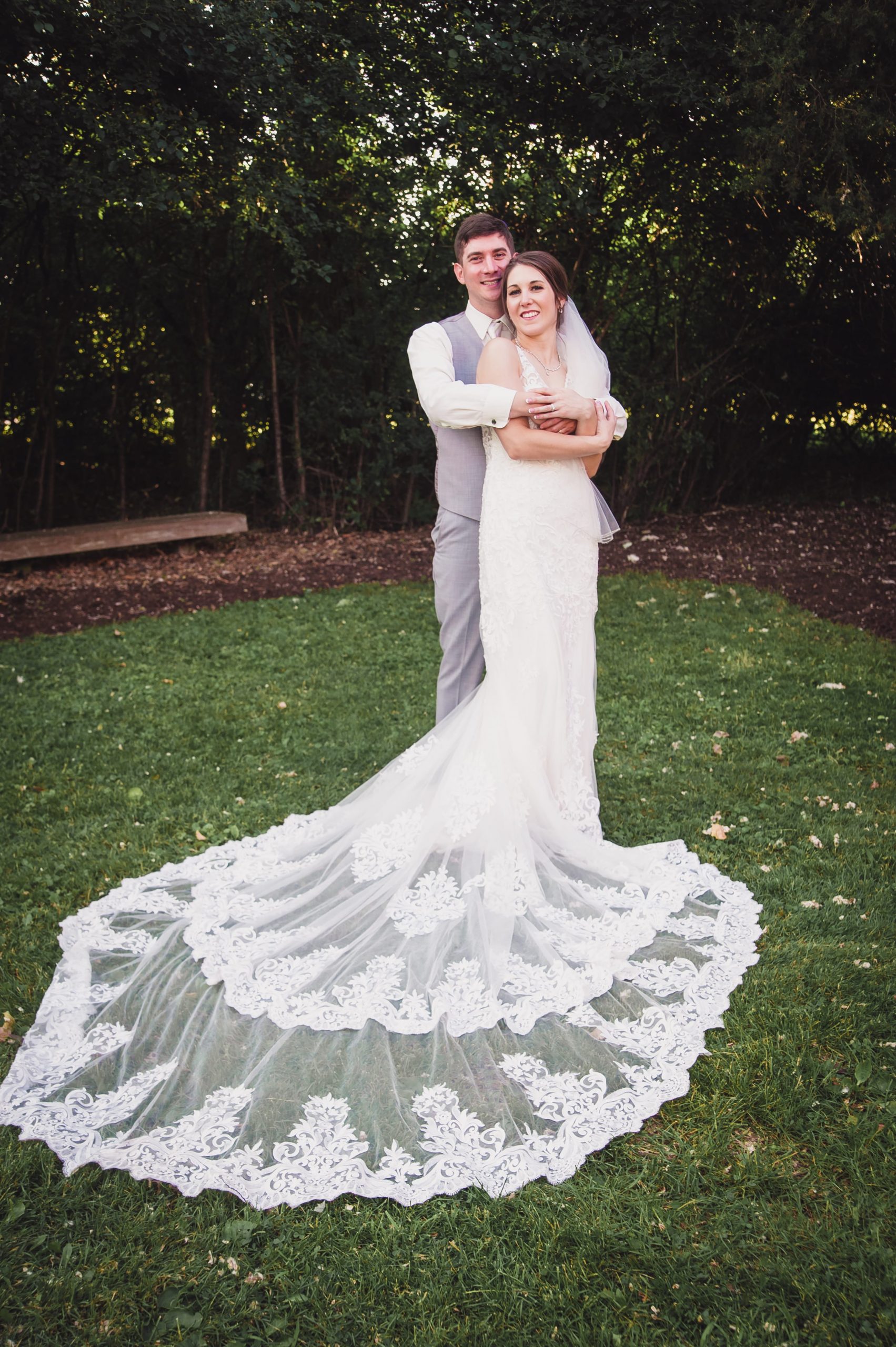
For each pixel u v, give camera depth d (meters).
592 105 8.20
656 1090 2.25
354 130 8.78
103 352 10.02
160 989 2.68
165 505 11.08
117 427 10.46
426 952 2.70
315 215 8.01
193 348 9.98
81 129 6.76
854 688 5.00
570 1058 2.37
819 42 7.25
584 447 2.83
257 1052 2.42
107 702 5.15
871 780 3.89
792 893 3.08
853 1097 2.20
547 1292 1.78
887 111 7.19
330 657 5.89
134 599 7.69
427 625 6.58
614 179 8.95
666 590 7.20
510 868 2.81
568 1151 2.10
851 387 10.66
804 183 8.07
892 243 7.61
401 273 9.80
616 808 3.74
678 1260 1.82
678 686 5.09
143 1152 2.12
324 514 10.52
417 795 3.13
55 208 8.30
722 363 10.29
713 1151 2.07
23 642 6.43
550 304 2.87
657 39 7.82
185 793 3.98
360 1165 2.08
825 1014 2.46
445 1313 1.75
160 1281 1.83
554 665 2.94
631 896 3.01
